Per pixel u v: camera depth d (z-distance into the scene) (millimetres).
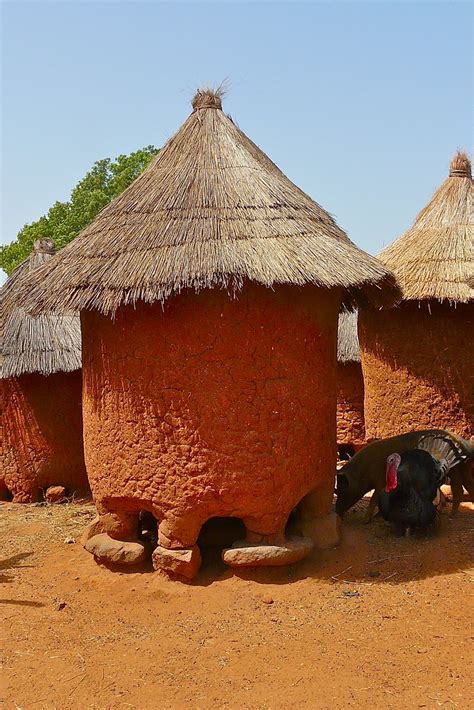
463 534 7371
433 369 9477
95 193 26484
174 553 6531
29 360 10148
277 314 6449
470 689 4570
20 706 4680
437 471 7375
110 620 5953
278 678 4824
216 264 6020
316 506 7078
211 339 6312
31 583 6840
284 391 6496
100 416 6824
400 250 9992
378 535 7449
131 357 6527
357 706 4445
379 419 9961
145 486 6582
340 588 6262
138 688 4812
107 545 6898
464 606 5746
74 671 5082
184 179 6969
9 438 10500
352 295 7859
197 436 6355
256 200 6723
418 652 5062
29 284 6961
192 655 5227
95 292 6254
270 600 6102
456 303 9086
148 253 6355
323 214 7215
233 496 6395
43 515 9656
